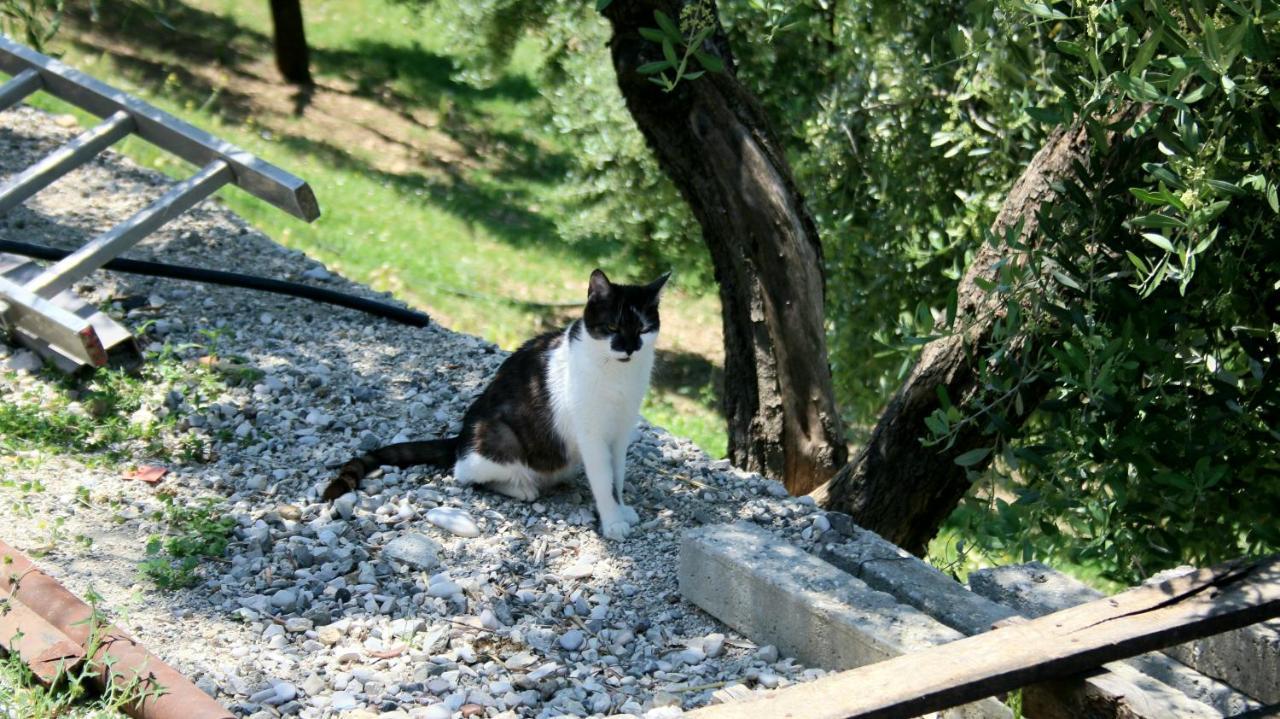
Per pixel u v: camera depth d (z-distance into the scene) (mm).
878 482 6262
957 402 5949
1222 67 3471
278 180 6090
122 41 18859
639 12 6199
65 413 5316
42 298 5547
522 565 4703
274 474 5199
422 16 20031
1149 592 3697
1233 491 5426
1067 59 5316
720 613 4461
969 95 7465
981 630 4055
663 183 12320
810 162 9250
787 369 6512
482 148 19531
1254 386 4891
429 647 4059
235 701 3625
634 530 5027
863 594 4152
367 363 6395
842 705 3125
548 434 5027
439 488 5184
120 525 4602
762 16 9758
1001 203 7688
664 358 14602
